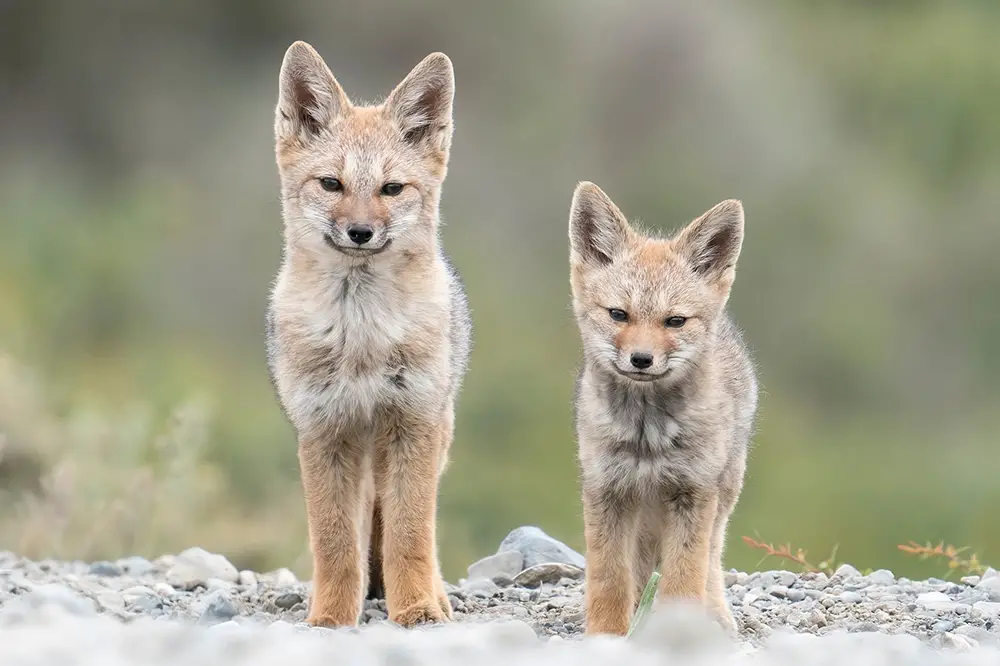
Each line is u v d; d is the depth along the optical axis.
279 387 7.88
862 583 8.73
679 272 7.70
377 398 7.65
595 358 7.59
